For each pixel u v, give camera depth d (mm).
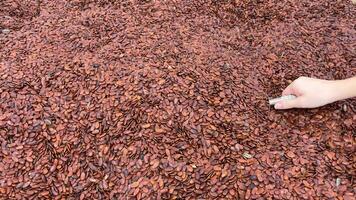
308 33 884
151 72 757
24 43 850
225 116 703
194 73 761
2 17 933
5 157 670
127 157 657
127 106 712
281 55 834
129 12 929
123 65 777
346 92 683
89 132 692
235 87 751
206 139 672
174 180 630
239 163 646
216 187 622
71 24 898
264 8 959
